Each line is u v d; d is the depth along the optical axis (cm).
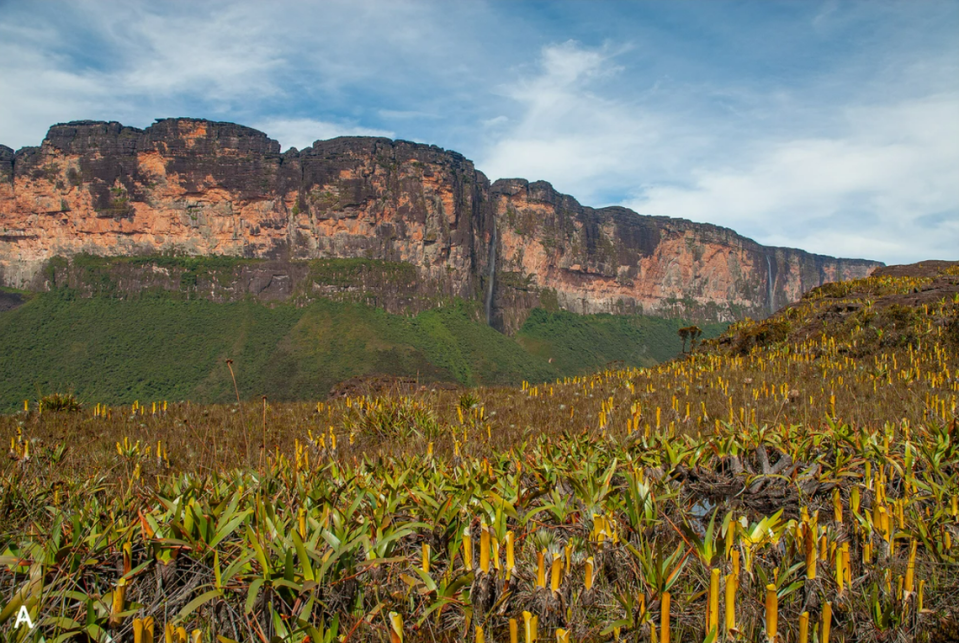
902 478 512
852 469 546
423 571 364
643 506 432
